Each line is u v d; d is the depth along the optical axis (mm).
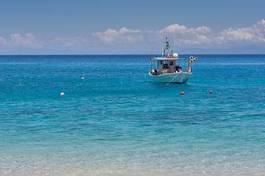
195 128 31891
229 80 91312
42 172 20812
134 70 149250
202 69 154750
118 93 61406
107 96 56875
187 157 23438
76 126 32656
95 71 141250
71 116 37812
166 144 26484
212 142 27047
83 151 24734
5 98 53719
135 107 44750
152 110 42250
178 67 71125
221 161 22672
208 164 22141
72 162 22484
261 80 91375
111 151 24734
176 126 32781
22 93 61031
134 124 33594
